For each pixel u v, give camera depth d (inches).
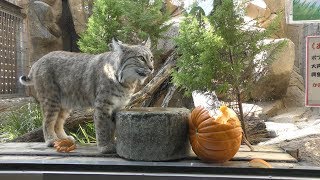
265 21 56.3
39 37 60.1
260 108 56.2
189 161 45.6
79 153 48.9
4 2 57.8
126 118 45.3
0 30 58.4
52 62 53.4
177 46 66.9
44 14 59.7
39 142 60.5
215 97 54.6
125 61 47.1
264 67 54.5
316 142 50.9
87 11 69.0
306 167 41.1
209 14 56.1
